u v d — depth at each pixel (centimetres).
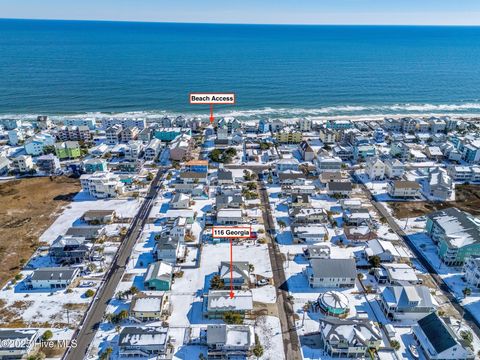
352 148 17788
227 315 7881
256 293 8862
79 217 12181
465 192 14075
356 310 8375
